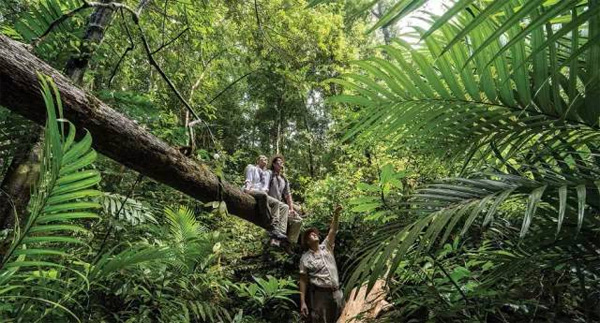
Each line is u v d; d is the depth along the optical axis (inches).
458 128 56.7
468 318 67.7
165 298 115.6
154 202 173.2
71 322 87.8
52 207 43.7
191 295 128.6
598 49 38.5
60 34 118.2
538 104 48.9
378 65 58.9
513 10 43.7
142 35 117.9
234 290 218.7
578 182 44.1
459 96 55.0
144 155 89.1
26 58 67.2
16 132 113.1
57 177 41.8
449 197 49.7
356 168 269.3
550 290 66.1
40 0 123.0
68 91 71.9
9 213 104.5
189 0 195.6
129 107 128.3
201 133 314.5
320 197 271.6
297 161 477.4
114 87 195.9
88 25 131.6
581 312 65.4
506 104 51.4
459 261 85.3
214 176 117.9
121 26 173.8
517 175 51.6
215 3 244.2
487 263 71.4
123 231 131.6
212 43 227.0
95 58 134.3
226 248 226.5
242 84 466.0
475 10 48.4
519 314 71.4
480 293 63.8
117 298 115.0
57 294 65.2
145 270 108.0
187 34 215.9
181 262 121.2
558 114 47.8
